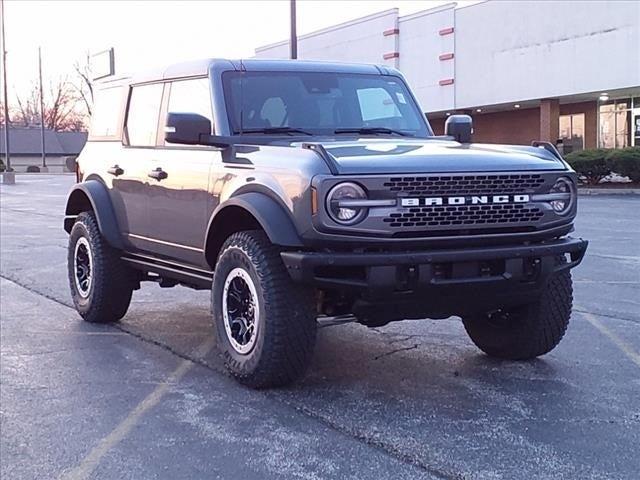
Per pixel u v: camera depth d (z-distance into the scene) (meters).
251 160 5.39
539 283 5.16
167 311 8.27
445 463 4.13
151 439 4.59
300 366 5.21
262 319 5.13
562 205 5.23
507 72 33.22
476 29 34.34
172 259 6.49
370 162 4.83
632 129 31.84
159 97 6.79
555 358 6.18
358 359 6.23
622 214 18.72
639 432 4.55
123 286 7.41
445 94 36.16
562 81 31.05
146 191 6.62
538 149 5.55
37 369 6.07
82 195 7.71
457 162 4.95
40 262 11.97
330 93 6.42
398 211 4.76
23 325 7.60
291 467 4.14
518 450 4.30
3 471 4.17
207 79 6.20
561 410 4.94
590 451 4.27
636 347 6.48
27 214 21.67
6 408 5.16
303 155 4.99
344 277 4.82
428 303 4.96
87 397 5.38
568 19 30.53
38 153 86.94
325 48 41.53
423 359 6.22
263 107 6.11
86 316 7.63
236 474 4.07
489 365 6.02
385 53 38.53
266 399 5.24
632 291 8.98
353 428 4.68
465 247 4.96
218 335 5.61
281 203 5.01
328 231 4.72
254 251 5.19
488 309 5.32
